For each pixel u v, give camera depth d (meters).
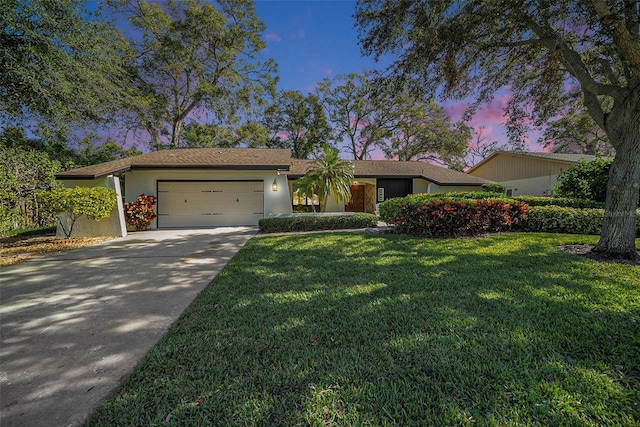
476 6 5.91
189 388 2.00
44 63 7.46
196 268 5.39
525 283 3.99
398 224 8.80
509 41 6.85
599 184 9.55
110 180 10.12
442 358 2.28
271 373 2.14
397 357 2.31
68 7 7.89
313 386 1.99
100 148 19.95
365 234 8.81
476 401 1.83
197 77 20.91
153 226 12.11
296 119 27.72
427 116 25.64
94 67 8.97
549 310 3.11
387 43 6.98
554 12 5.63
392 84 7.72
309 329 2.81
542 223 8.55
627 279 4.12
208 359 2.34
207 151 14.88
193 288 4.23
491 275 4.38
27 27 7.13
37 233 10.52
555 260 5.18
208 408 1.81
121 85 13.18
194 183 13.02
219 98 21.27
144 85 19.52
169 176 12.65
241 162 12.36
